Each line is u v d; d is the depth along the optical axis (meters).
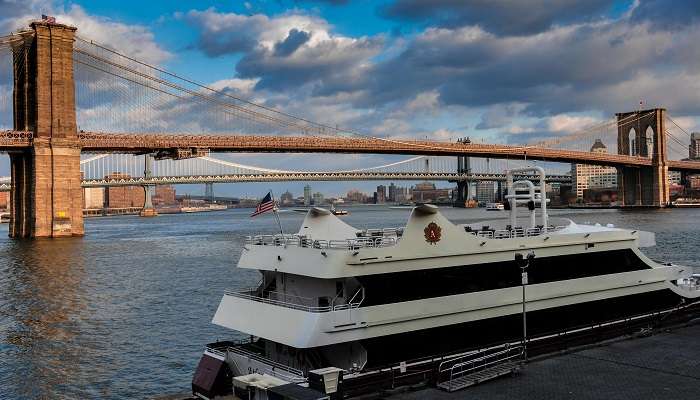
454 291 27.44
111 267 78.19
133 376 33.91
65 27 138.12
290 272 25.95
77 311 50.59
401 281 25.95
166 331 43.41
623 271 34.38
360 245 26.39
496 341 28.94
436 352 26.95
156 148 147.62
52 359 37.06
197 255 91.56
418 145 173.38
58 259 87.94
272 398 21.73
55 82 136.25
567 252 31.95
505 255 29.41
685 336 31.83
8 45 141.88
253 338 30.44
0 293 59.47
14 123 149.12
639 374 25.78
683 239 102.19
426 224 26.62
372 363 25.25
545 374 25.89
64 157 133.62
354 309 24.44
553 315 31.28
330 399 21.81
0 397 31.08
